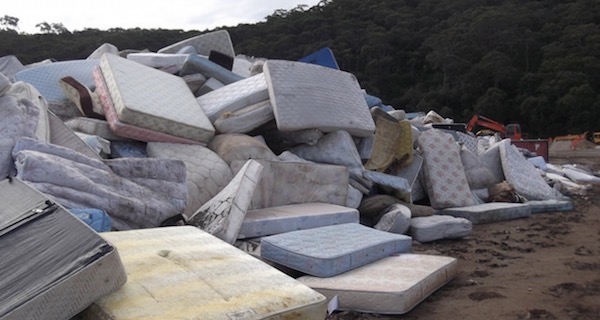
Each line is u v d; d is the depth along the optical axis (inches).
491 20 2310.5
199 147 212.5
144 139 208.7
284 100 232.4
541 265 181.3
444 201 287.4
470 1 2797.7
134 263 87.7
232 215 155.9
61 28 2329.0
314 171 218.7
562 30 2325.3
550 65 2098.9
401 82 2495.1
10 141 152.3
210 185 196.5
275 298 78.0
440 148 305.3
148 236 109.0
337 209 200.8
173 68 296.2
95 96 228.1
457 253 202.2
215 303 74.0
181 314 69.5
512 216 284.4
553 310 132.2
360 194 241.0
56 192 133.6
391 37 2554.1
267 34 2768.2
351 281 133.6
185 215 174.6
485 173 325.7
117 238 104.7
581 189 408.2
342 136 247.8
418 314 130.2
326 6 3097.9
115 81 213.2
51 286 62.0
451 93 2220.7
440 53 2341.3
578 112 1920.5
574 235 238.8
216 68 287.9
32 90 189.8
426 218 234.1
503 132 1279.5
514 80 2137.1
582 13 2383.1
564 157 1027.9
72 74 265.7
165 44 2167.8
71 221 75.5
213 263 91.9
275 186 207.9
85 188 140.0
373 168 275.4
